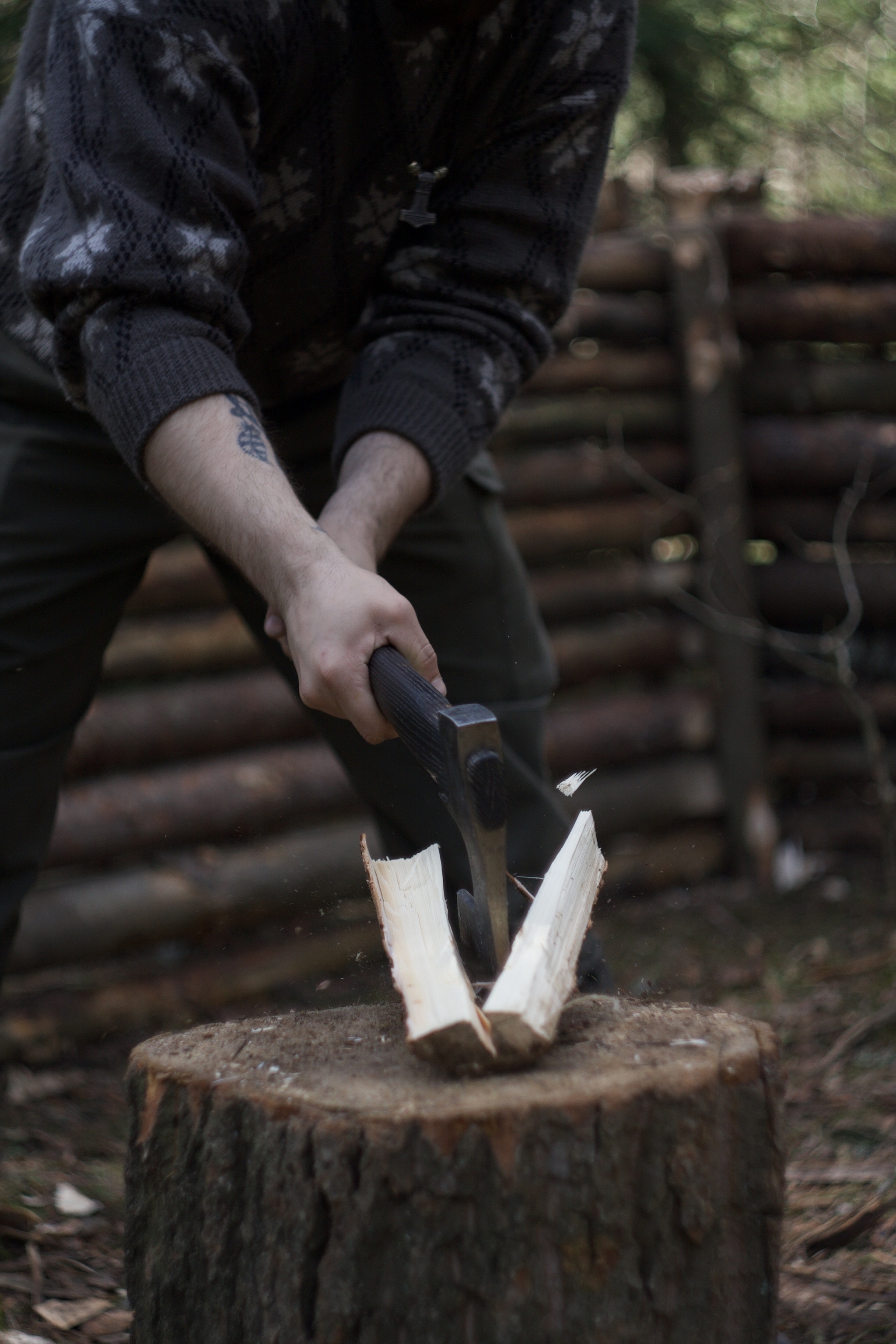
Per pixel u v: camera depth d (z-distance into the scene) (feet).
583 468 11.19
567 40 4.99
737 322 11.46
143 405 4.12
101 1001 8.79
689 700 11.48
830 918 10.49
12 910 6.00
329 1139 3.45
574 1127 3.44
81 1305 5.40
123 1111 7.73
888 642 11.97
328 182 4.97
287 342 5.51
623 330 11.32
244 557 4.07
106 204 4.17
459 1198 3.42
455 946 3.96
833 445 11.51
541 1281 3.48
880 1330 4.98
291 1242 3.56
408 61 4.77
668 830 11.52
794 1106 7.29
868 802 12.00
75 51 4.38
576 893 4.36
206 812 9.52
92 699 6.19
